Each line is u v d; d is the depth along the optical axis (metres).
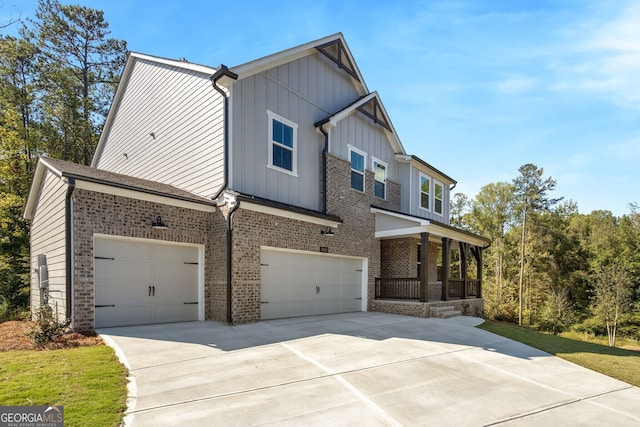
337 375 6.14
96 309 8.67
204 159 11.42
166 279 9.96
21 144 21.72
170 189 11.21
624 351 10.47
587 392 6.18
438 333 10.07
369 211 16.11
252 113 11.56
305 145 13.72
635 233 37.38
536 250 39.22
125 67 15.64
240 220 10.41
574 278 37.44
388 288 15.92
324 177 14.13
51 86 24.97
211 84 11.43
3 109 22.75
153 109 14.05
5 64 23.44
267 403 4.90
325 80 15.12
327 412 4.73
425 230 14.51
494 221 43.50
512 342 9.55
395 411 4.89
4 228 18.97
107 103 28.86
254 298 10.63
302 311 12.59
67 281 8.14
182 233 10.15
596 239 38.75
